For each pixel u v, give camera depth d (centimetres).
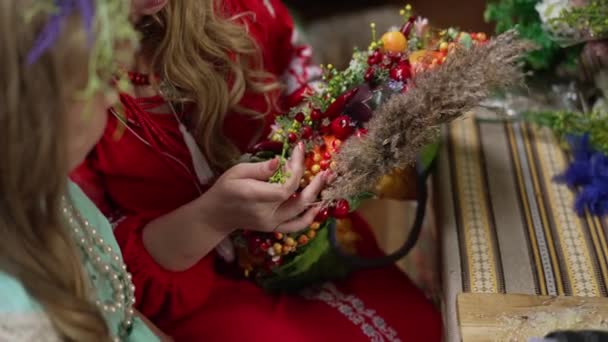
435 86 65
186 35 77
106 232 69
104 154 79
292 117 77
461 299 69
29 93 42
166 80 78
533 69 94
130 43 47
